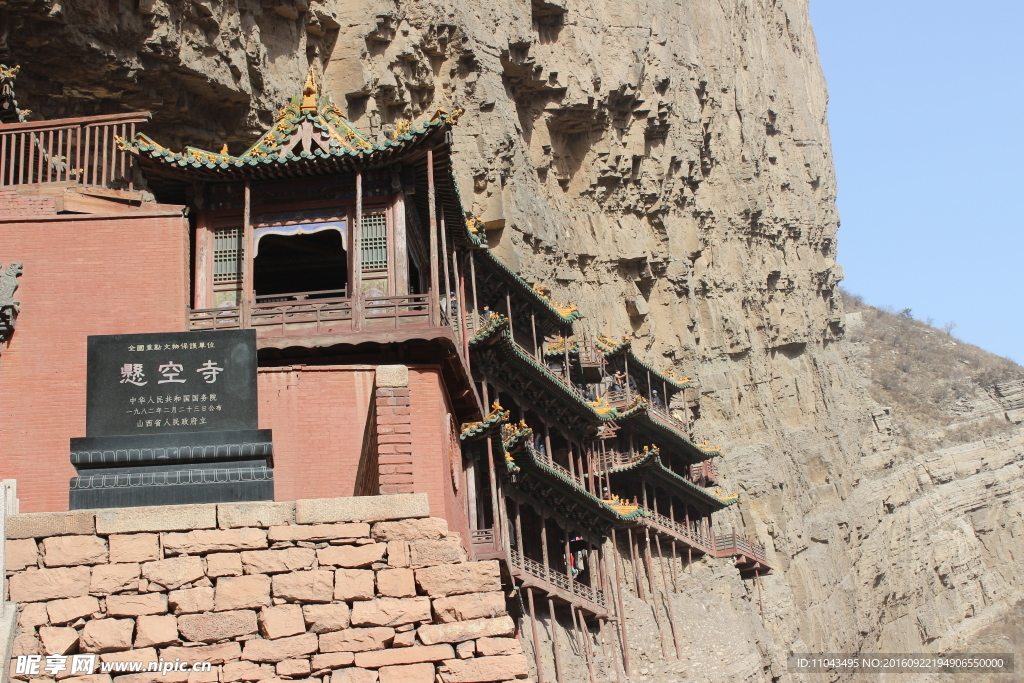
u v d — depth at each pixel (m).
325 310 25.53
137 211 24.73
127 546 14.13
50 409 22.55
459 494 28.34
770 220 90.94
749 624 70.12
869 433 100.25
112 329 23.31
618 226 74.00
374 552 14.45
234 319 25.34
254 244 26.61
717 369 81.69
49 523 14.10
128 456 16.33
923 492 109.06
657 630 58.06
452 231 32.41
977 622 104.69
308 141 26.64
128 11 42.50
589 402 55.66
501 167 60.78
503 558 34.97
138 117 26.22
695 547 68.38
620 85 71.69
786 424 88.81
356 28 56.03
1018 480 124.56
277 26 51.84
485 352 42.00
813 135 99.62
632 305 74.75
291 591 14.13
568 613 48.59
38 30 40.25
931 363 139.62
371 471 21.12
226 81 46.56
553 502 47.12
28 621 13.65
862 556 91.56
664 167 75.69
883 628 92.69
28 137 27.78
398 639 14.06
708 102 83.00
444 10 59.28
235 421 17.02
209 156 26.38
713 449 72.69
